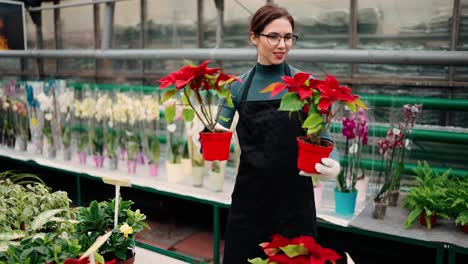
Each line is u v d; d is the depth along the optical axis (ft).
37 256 5.42
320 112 4.69
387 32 10.53
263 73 5.94
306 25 11.48
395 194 8.73
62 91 12.73
